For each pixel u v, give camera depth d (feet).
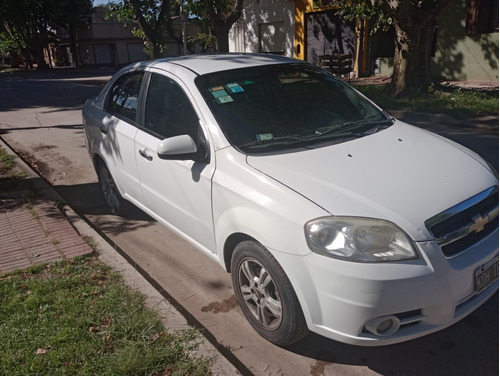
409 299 7.65
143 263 13.61
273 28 67.82
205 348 9.11
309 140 10.53
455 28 47.34
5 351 9.11
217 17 53.11
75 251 13.34
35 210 16.71
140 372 8.48
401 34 37.14
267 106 11.41
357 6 38.06
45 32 138.10
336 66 54.60
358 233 7.77
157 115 12.79
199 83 11.66
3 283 11.63
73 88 68.33
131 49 149.89
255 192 9.00
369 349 9.53
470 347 9.44
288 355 9.46
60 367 8.66
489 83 44.68
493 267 8.64
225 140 10.29
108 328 9.68
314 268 7.93
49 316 10.15
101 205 18.65
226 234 9.81
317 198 8.31
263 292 9.26
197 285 12.29
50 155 27.25
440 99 35.19
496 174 10.38
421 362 9.11
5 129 35.96
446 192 8.63
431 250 7.77
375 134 11.06
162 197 12.46
